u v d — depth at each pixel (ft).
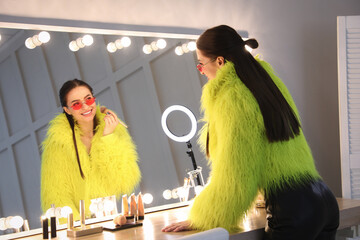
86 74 6.32
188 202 7.00
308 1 8.87
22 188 5.67
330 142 8.99
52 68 6.07
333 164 9.02
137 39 6.86
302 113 8.66
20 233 5.57
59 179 5.94
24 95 5.82
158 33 7.01
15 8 5.89
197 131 7.24
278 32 8.45
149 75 6.89
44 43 6.05
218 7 7.77
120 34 6.71
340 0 9.22
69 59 6.21
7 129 5.66
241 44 4.95
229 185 4.58
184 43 7.31
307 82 8.77
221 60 4.94
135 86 6.75
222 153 4.64
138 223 5.61
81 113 6.20
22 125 5.77
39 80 5.96
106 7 6.64
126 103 6.61
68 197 5.95
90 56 6.40
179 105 7.12
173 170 6.89
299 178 4.62
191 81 7.30
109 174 6.30
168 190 6.82
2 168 5.57
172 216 6.13
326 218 4.62
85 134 6.20
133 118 6.65
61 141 6.01
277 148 4.63
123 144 6.50
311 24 8.87
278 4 8.50
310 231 4.49
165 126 6.93
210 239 3.58
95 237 5.09
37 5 6.06
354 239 6.77
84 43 6.31
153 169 6.72
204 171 7.20
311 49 8.85
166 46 7.13
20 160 5.71
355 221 6.01
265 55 8.27
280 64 8.43
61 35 6.20
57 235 5.43
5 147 5.62
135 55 6.81
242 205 4.63
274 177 4.63
